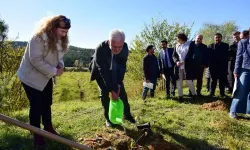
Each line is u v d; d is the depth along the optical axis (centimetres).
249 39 656
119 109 489
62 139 310
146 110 715
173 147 479
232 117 685
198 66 902
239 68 680
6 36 1155
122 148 458
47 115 466
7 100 902
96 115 646
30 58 384
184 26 2094
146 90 959
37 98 412
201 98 922
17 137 488
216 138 540
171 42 2116
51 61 407
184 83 1584
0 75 1144
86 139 481
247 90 672
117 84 494
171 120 627
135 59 2202
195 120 643
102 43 486
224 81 938
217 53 921
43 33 382
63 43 407
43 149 435
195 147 502
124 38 435
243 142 529
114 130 532
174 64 977
